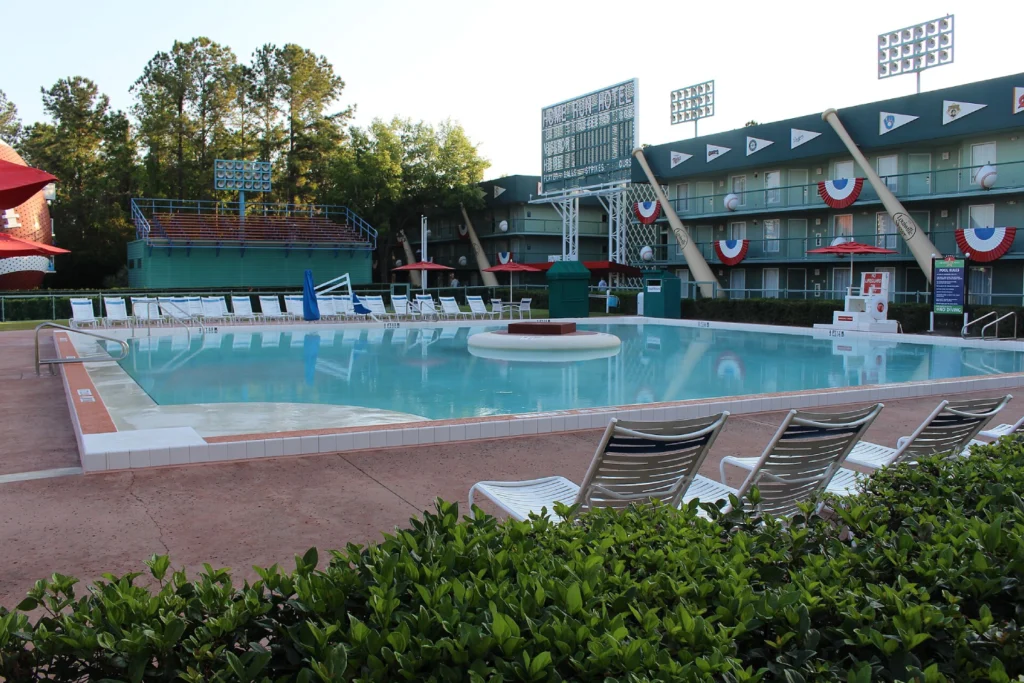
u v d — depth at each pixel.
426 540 2.99
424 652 2.12
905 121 28.42
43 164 53.62
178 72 49.38
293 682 2.16
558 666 2.15
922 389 11.74
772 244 34.97
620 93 37.59
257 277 42.84
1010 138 27.20
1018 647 2.37
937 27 30.94
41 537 5.26
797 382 14.35
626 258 40.38
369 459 7.63
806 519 3.65
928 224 29.91
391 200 48.47
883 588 2.56
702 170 36.09
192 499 6.21
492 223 52.03
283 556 4.96
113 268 52.00
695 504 3.62
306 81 52.19
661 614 2.52
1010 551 2.95
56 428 9.20
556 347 19.41
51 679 2.17
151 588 4.39
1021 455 4.56
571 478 6.94
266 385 13.88
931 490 3.88
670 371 15.98
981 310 23.59
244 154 51.62
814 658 2.30
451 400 12.30
